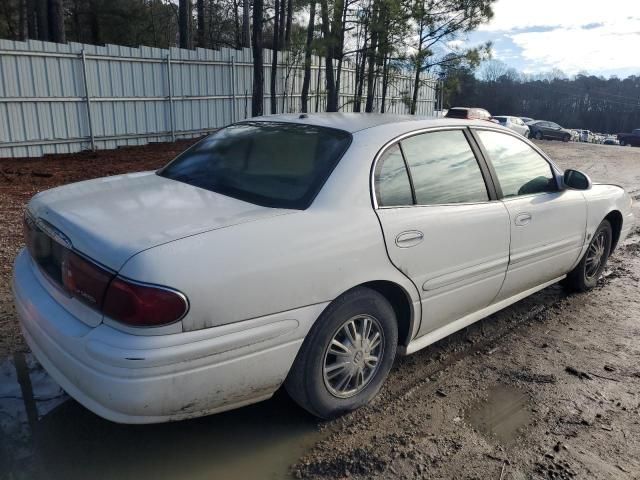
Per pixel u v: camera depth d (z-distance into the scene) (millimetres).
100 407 2213
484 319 4355
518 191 3861
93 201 2748
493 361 3650
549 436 2852
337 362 2775
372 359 2955
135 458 2561
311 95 18125
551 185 4207
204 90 15391
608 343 4000
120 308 2115
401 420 2930
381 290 2990
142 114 13945
